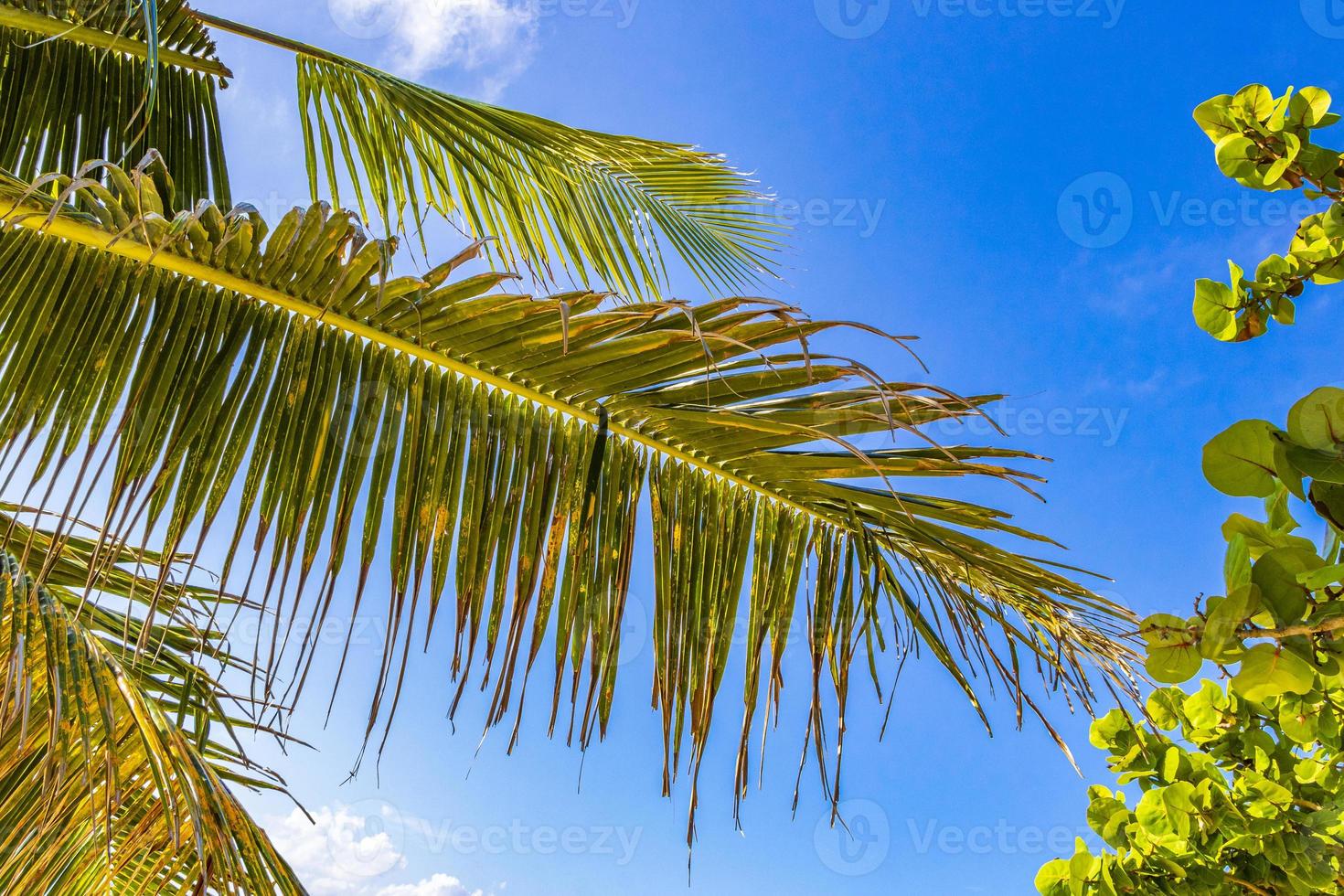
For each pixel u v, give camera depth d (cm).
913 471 146
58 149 240
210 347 144
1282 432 82
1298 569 82
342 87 259
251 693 135
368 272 140
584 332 142
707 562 160
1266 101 109
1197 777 228
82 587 187
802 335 128
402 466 146
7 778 169
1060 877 245
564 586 149
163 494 137
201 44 259
